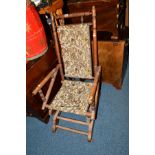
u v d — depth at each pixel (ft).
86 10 5.37
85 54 4.62
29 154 4.79
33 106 4.61
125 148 4.47
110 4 4.84
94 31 4.12
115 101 5.89
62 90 4.90
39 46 4.29
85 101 4.38
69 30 4.41
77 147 4.75
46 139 5.13
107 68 5.88
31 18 3.77
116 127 5.04
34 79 4.44
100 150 4.56
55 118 5.07
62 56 4.93
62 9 5.43
